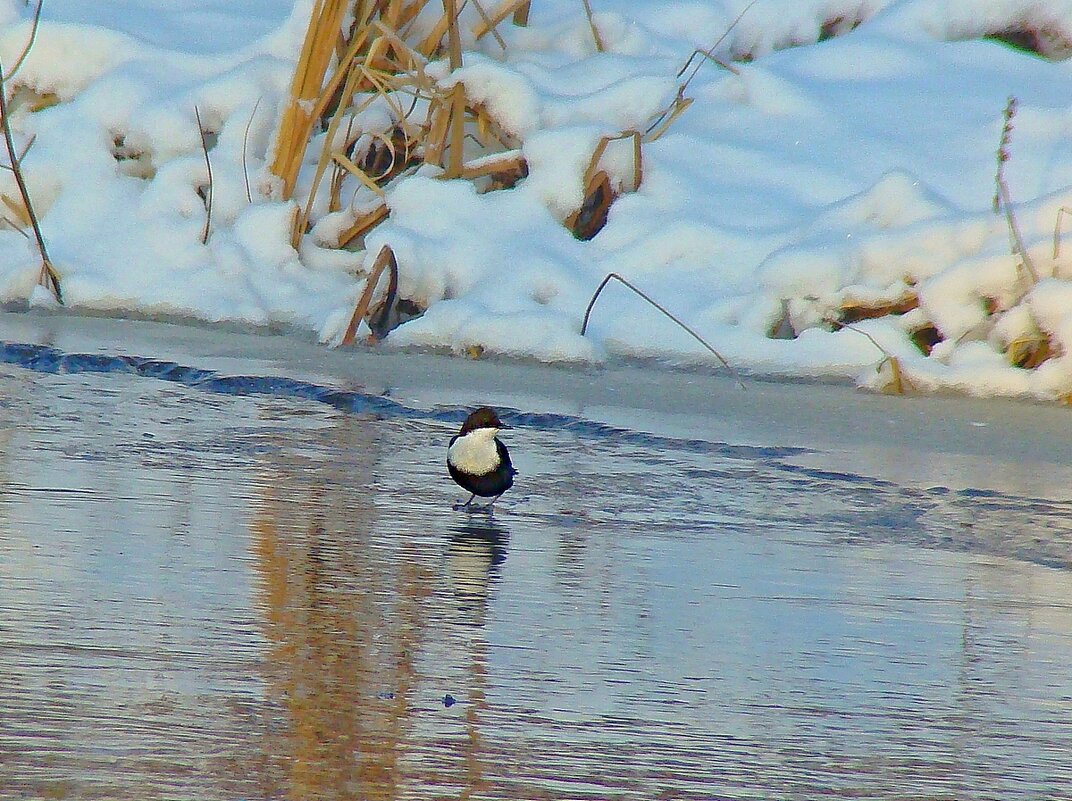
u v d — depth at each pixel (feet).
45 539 43.24
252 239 84.23
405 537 46.42
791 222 82.74
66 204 86.99
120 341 75.25
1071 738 32.22
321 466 55.47
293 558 43.11
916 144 88.79
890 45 96.94
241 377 68.80
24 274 81.76
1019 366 72.90
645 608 40.22
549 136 84.64
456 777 28.66
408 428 62.28
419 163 89.71
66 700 31.30
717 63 93.97
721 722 32.22
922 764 30.50
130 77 90.63
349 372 71.26
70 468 52.34
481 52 94.38
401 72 89.15
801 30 100.83
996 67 96.02
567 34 97.25
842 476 56.85
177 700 31.65
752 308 77.10
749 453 60.08
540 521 49.39
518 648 36.32
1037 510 52.80
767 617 39.93
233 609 38.04
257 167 87.71
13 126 91.25
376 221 85.71
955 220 77.92
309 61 84.94
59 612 36.83
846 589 42.93
